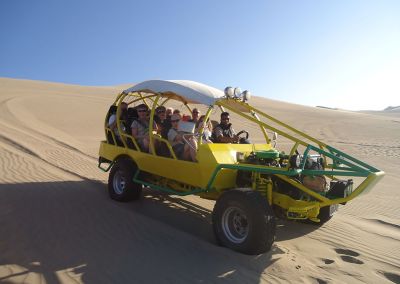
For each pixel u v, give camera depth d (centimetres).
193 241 558
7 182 847
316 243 609
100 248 516
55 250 500
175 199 812
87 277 432
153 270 459
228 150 630
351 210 873
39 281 416
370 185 512
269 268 487
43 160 1173
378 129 3612
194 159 645
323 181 575
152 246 533
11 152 1218
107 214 666
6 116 2270
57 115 2631
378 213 866
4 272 430
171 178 675
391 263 546
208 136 738
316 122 3962
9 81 4375
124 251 511
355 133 3259
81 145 1656
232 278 452
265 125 595
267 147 720
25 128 1964
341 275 489
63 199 746
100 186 895
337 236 651
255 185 580
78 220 625
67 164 1151
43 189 812
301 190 574
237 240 532
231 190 536
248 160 604
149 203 770
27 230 564
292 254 544
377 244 627
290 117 4247
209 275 456
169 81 709
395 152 2231
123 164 761
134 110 818
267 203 517
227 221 543
